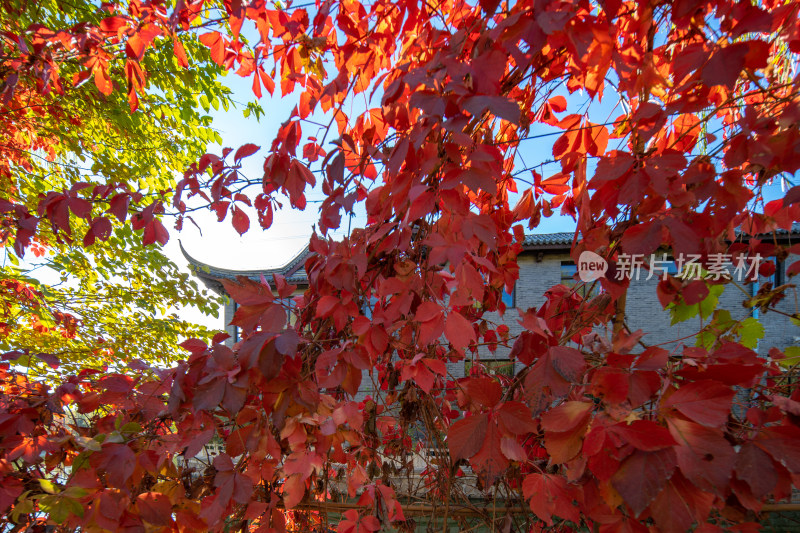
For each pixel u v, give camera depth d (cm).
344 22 90
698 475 44
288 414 84
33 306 234
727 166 65
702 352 67
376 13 98
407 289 78
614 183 68
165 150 287
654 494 44
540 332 66
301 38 94
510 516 96
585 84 85
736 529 55
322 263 86
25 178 266
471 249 73
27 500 81
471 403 100
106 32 114
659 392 62
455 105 59
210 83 264
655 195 67
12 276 222
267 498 90
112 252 266
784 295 84
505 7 77
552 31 51
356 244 85
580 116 87
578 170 79
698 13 64
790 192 57
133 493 83
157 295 285
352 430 96
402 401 109
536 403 59
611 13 57
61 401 100
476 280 65
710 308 91
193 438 81
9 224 119
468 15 93
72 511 73
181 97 268
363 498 94
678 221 61
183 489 90
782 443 49
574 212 112
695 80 59
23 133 253
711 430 46
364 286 93
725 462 44
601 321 86
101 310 278
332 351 79
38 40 130
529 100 96
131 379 98
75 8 206
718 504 56
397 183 72
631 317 613
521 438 89
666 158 61
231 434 81
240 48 114
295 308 91
